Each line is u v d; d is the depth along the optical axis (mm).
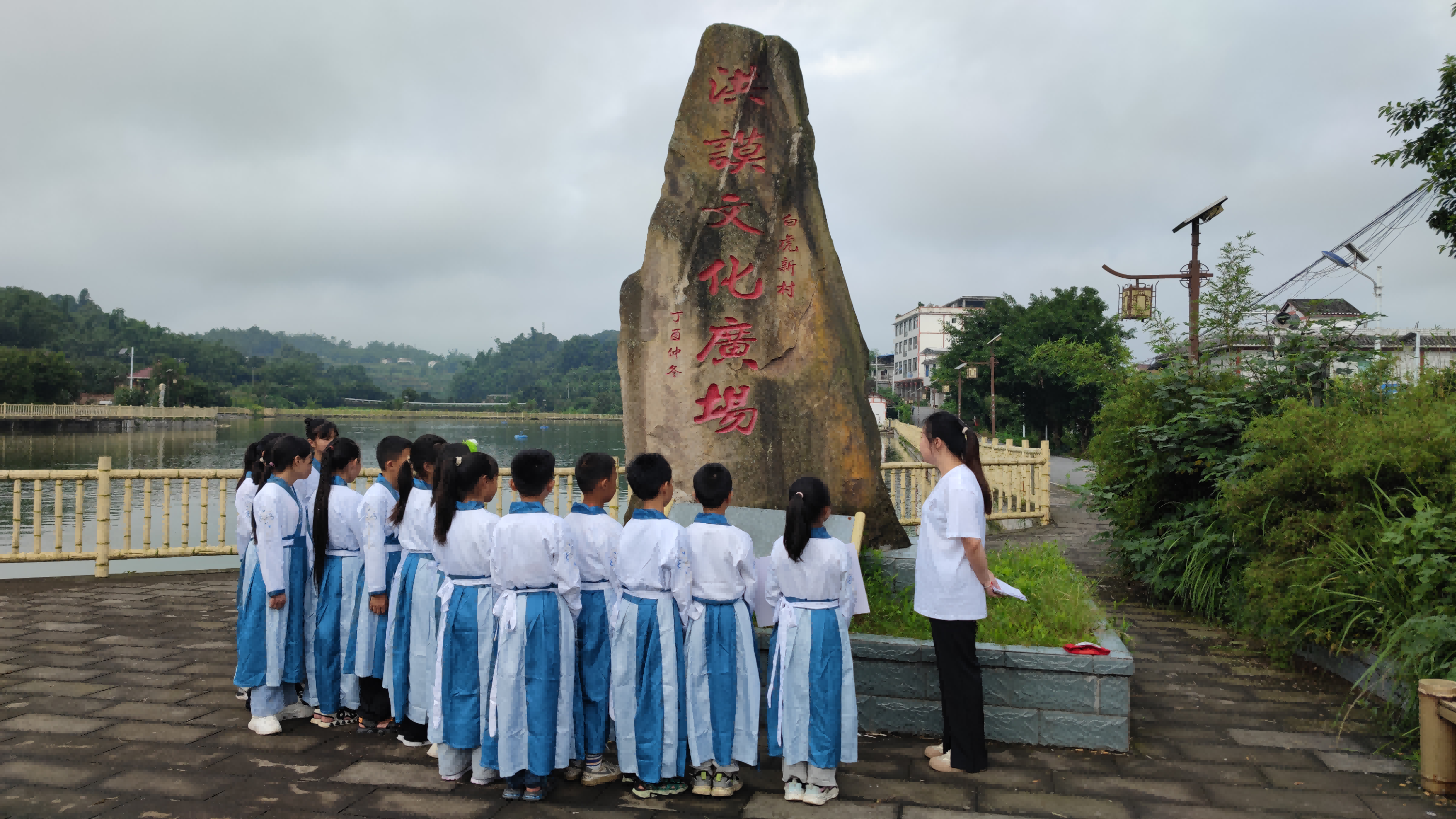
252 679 3609
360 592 3840
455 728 3143
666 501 3318
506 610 3096
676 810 2990
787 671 3076
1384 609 3904
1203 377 6363
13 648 4883
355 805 2975
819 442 5082
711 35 5309
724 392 5148
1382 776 3197
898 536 5195
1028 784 3145
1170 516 6320
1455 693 3014
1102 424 6828
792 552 3082
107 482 6953
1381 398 5504
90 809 2865
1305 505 4766
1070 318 32656
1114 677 3461
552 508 7828
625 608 3178
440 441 3785
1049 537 9320
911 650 3689
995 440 13250
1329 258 12008
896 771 3293
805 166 5238
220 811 2879
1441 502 4082
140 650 4844
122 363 79062
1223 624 5590
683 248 5246
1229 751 3451
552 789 3186
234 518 12766
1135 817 2871
